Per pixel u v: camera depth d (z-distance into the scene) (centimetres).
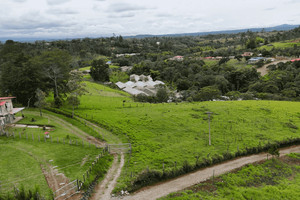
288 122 6494
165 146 4878
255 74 14850
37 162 3838
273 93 11506
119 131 5650
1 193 2944
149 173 3716
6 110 5869
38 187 2855
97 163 3969
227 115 6888
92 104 8306
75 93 7031
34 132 5212
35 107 7619
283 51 19550
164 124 6119
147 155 4428
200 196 3366
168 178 3844
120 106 8131
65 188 3194
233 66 17512
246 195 3478
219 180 3838
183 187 3612
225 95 11650
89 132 5556
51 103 7706
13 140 4700
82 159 4078
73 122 6234
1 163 3700
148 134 5503
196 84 13875
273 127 6141
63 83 8531
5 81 7500
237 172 4119
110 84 14775
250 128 5991
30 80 7344
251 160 4606
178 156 4409
